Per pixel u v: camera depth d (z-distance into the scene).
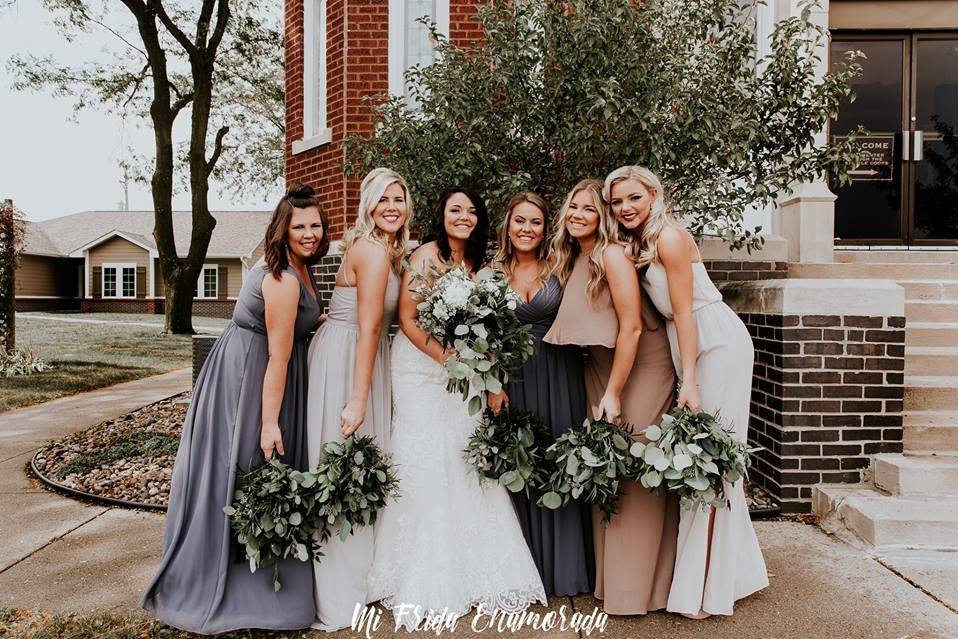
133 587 3.18
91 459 5.38
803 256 5.74
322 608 2.83
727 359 2.88
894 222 6.97
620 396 2.95
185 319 20.06
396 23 6.74
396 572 2.92
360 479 2.67
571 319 2.90
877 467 3.95
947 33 6.88
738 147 3.96
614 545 2.87
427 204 4.31
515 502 3.16
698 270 2.95
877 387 4.07
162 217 19.33
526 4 4.18
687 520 2.85
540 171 4.32
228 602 2.71
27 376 10.82
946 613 2.84
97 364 12.72
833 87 4.18
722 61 4.21
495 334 2.72
